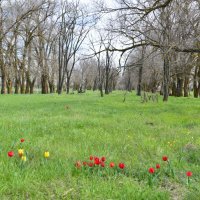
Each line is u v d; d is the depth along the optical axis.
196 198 4.49
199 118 14.80
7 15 46.69
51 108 19.75
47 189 4.70
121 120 13.59
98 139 8.77
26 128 10.30
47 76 59.25
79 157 6.50
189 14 16.73
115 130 10.54
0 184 4.65
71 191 4.64
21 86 59.88
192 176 5.67
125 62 17.30
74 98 35.03
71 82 101.81
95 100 30.31
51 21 54.12
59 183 4.98
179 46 17.61
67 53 56.62
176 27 17.36
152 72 42.12
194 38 17.08
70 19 54.78
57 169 5.54
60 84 55.44
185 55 26.39
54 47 59.03
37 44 55.12
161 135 9.91
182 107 21.72
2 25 46.25
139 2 16.31
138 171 5.71
